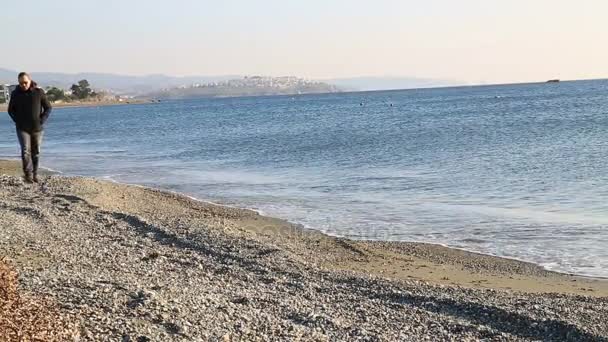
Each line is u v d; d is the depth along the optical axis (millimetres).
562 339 7250
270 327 6871
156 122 84250
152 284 8219
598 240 12602
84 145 46562
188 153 36531
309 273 9953
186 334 6312
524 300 8664
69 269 8812
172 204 17203
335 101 154000
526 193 18172
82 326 6191
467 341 7016
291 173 25250
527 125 46281
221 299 7855
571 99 91312
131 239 11594
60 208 14297
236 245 11461
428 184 20656
